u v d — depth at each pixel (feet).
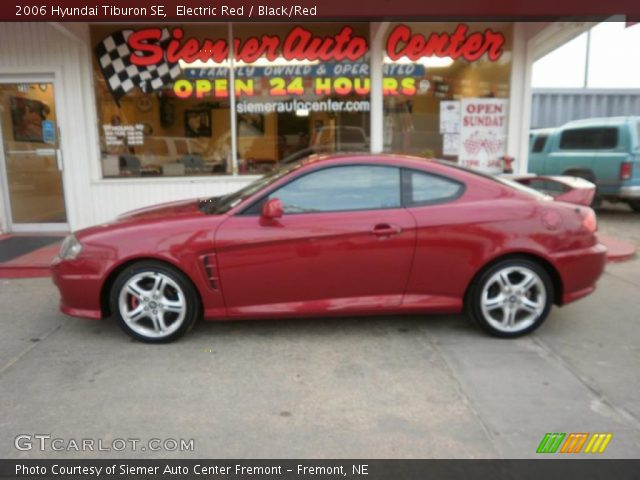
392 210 13.44
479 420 10.07
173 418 10.21
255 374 12.01
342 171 13.69
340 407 10.57
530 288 13.74
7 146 26.05
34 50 25.05
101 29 25.50
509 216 13.41
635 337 14.12
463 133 27.76
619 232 29.53
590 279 13.96
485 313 13.70
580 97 51.26
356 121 27.20
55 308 16.74
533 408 10.50
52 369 12.35
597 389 11.27
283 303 13.52
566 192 14.62
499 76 27.43
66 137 25.81
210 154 27.04
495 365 12.41
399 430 9.76
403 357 12.86
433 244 13.28
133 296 13.56
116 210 26.66
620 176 33.09
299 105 26.91
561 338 14.03
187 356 13.00
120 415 10.32
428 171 13.85
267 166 27.30
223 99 26.61
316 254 13.17
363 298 13.57
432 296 13.66
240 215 13.42
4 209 26.43
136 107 26.35
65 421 10.12
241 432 9.73
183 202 17.07
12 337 14.38
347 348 13.41
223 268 13.17
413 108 27.32
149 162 26.86
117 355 13.09
